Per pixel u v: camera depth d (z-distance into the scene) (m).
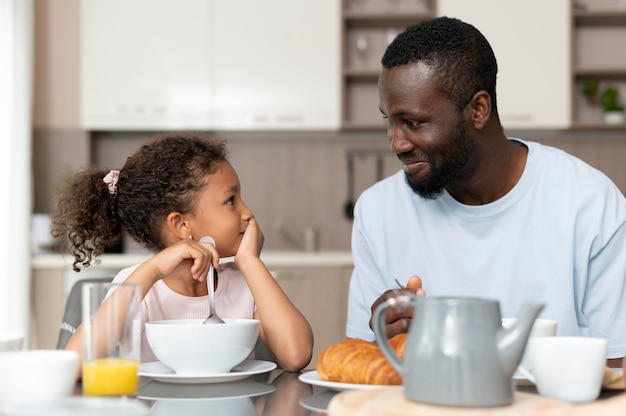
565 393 0.96
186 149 1.56
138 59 3.88
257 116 3.88
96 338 0.94
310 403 1.00
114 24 3.88
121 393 0.94
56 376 0.90
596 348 0.96
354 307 1.75
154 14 3.88
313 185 4.12
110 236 1.66
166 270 1.32
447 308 0.86
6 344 1.03
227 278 1.63
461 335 0.85
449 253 1.65
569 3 3.80
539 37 3.81
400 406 0.85
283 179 4.13
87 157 4.00
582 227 1.58
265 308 1.39
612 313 1.56
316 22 3.86
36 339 3.60
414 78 1.41
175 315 1.57
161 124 3.89
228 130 4.08
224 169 1.57
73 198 1.66
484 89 1.48
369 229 1.73
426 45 1.43
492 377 0.84
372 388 1.00
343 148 4.12
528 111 3.82
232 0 3.86
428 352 0.85
